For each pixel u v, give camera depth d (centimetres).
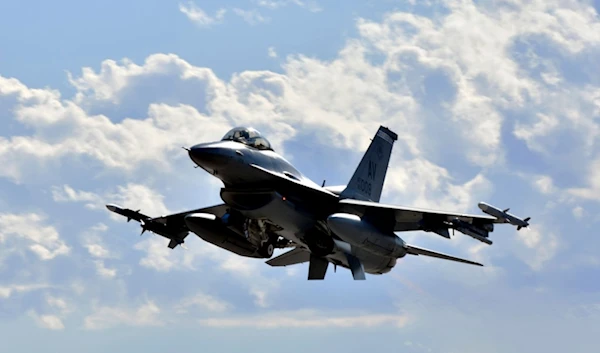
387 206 9662
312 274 10012
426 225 9806
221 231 9712
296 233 9750
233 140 9369
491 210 9281
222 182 9400
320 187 9969
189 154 8931
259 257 10094
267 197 9156
